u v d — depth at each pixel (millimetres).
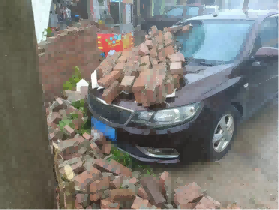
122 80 2098
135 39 5023
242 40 2781
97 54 5406
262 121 3000
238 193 1972
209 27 3094
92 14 9523
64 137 2529
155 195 1774
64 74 4164
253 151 2465
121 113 2057
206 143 2123
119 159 2240
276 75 3016
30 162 1010
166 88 2016
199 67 2523
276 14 3213
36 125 1027
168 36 3139
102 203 1718
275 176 2137
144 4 8516
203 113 2055
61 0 8461
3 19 783
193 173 2186
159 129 1940
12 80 859
